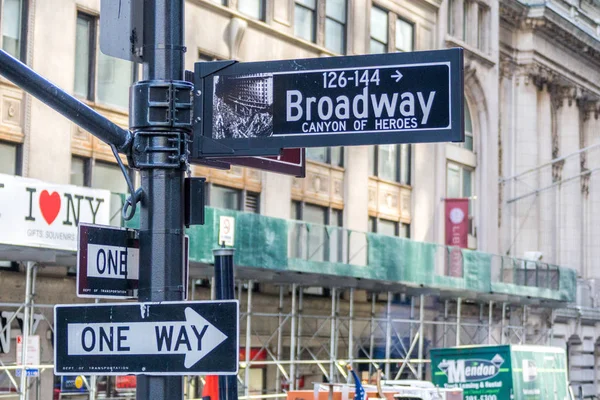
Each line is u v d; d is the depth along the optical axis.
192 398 42.56
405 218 61.97
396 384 38.16
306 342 51.91
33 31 38.03
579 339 84.44
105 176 41.44
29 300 34.03
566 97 85.94
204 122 11.22
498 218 75.25
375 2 59.56
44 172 38.34
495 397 41.88
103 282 10.80
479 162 71.56
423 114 10.76
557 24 80.50
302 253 45.34
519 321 72.88
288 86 11.09
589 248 90.19
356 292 56.22
